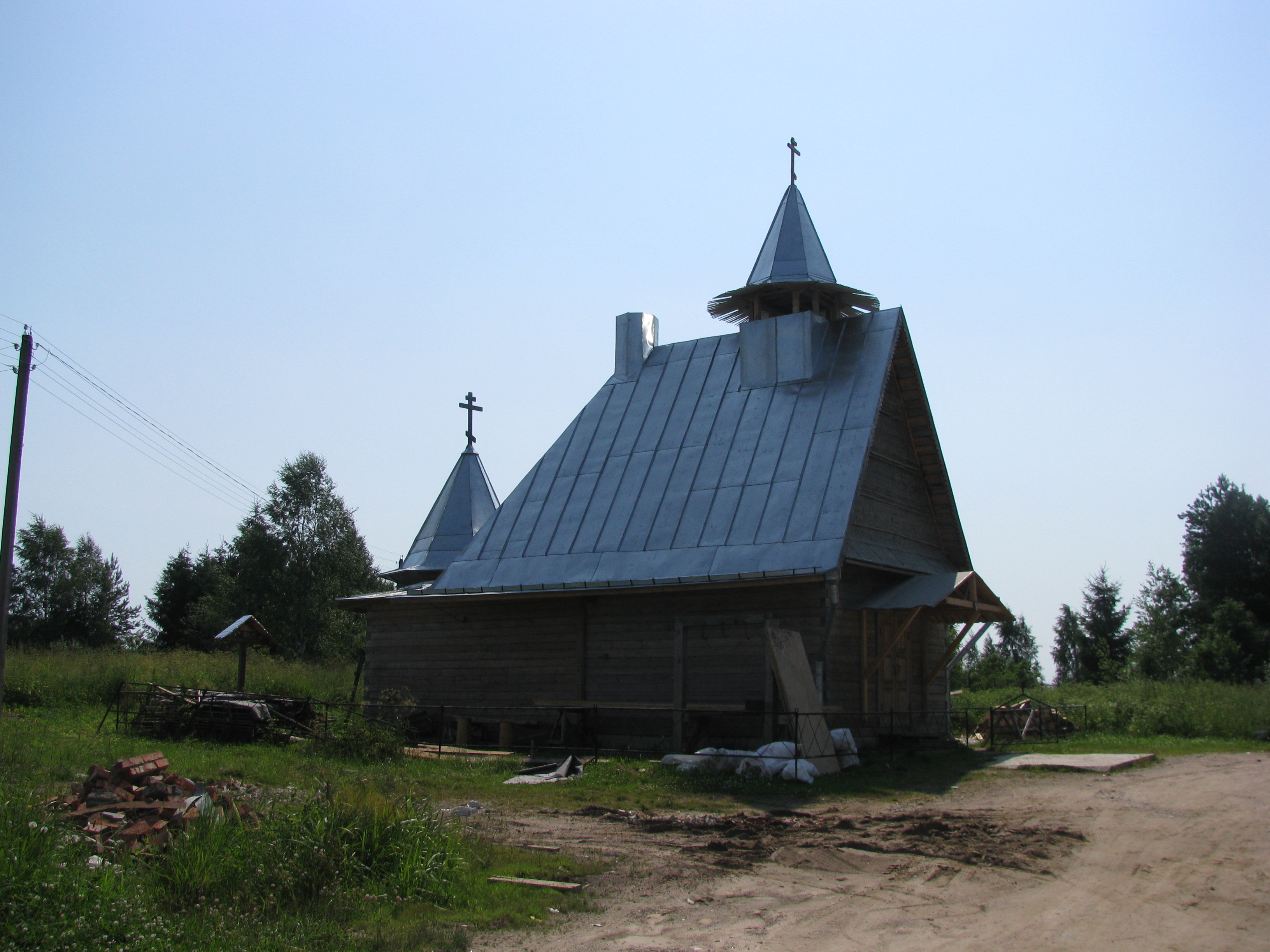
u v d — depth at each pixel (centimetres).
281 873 873
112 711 2561
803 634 2139
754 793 1642
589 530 2500
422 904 892
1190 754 2252
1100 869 1107
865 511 2400
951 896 988
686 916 903
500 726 2469
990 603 2492
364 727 2094
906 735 2311
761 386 2588
